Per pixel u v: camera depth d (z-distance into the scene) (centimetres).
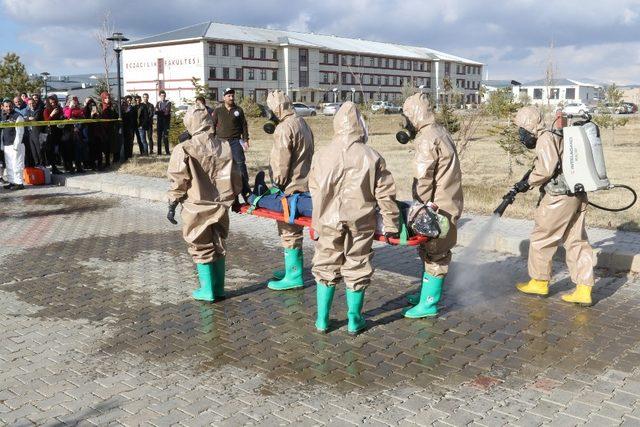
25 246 895
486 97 2191
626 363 487
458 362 491
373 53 8212
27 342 542
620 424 394
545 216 618
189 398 436
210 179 607
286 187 652
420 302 593
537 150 600
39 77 3738
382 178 508
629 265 720
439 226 524
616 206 1049
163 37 7219
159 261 808
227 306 631
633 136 2927
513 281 702
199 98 1035
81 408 422
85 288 695
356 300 542
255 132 3041
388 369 480
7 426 399
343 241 532
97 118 1620
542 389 444
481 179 1441
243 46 7138
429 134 550
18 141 1405
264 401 430
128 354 514
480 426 394
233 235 948
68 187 1460
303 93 7562
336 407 421
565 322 575
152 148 1905
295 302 640
